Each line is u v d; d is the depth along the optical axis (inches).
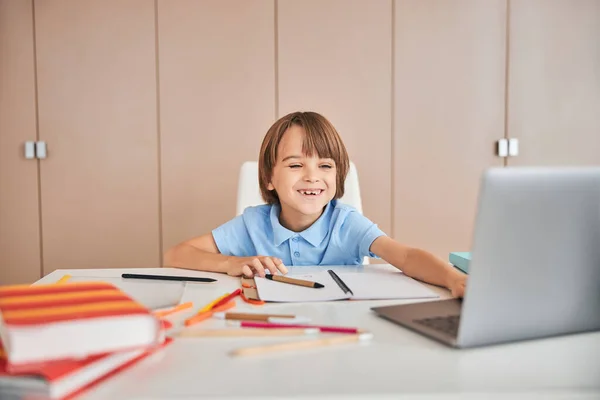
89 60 90.7
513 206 23.0
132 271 45.2
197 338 26.3
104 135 91.7
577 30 98.4
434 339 26.0
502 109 97.6
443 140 96.7
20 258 91.8
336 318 30.1
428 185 97.0
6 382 19.1
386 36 94.6
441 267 38.0
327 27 93.5
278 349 24.4
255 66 92.7
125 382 20.7
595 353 24.0
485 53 96.7
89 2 90.0
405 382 20.7
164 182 92.9
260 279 39.8
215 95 92.5
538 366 22.4
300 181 48.9
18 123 90.4
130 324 21.5
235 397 19.3
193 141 92.7
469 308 23.8
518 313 24.7
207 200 93.6
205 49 92.0
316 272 43.8
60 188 91.7
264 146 52.5
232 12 92.0
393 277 40.9
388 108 95.3
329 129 49.8
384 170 96.0
